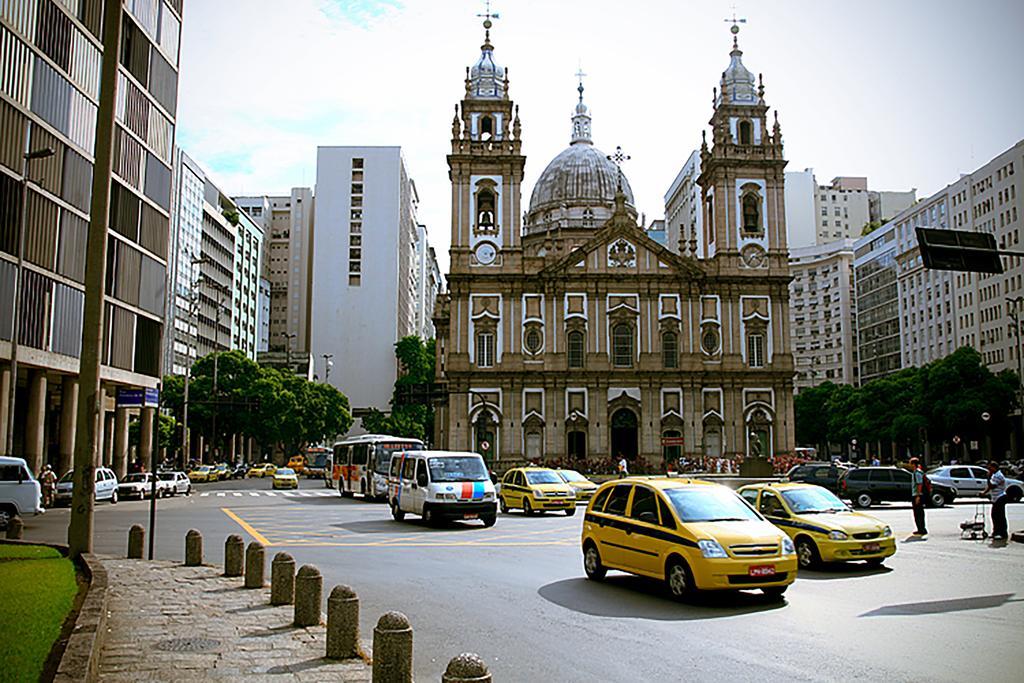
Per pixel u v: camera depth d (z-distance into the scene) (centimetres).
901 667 1215
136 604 1628
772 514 2361
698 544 1681
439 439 8700
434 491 3341
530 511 4009
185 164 11744
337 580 1992
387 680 1006
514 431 7538
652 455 7550
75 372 5131
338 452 5941
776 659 1261
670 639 1391
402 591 1842
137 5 5869
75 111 5134
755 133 8038
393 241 15088
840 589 1881
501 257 7762
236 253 14325
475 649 1330
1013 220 10556
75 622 1276
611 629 1466
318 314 14912
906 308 13525
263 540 2861
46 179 4828
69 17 5069
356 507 4534
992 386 8362
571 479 4897
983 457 9906
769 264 7844
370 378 14750
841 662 1243
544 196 9725
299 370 14575
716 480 6028
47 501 4647
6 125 4438
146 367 6062
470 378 7575
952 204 12006
